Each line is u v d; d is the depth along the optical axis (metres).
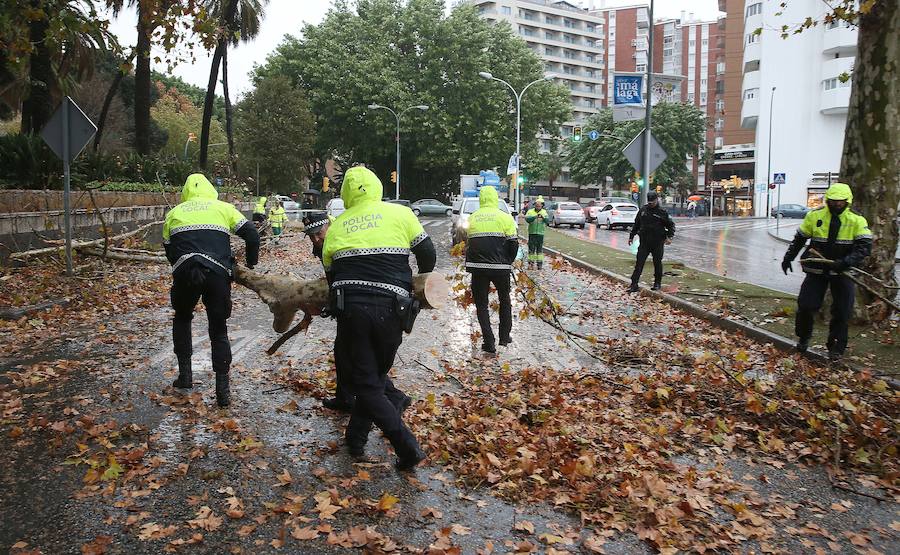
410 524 3.65
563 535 3.60
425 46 51.16
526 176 64.81
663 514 3.76
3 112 33.78
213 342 5.48
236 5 31.84
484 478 4.23
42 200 14.20
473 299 7.82
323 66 50.91
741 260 20.53
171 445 4.65
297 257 19.92
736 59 85.56
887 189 8.70
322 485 4.09
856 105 8.88
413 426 5.03
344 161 61.00
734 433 5.24
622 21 125.62
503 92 51.72
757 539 3.67
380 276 4.17
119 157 22.84
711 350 8.02
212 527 3.54
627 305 11.55
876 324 8.73
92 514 3.67
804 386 5.98
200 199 5.60
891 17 8.47
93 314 9.69
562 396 5.75
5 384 6.05
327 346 7.80
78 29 12.57
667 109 70.75
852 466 4.74
